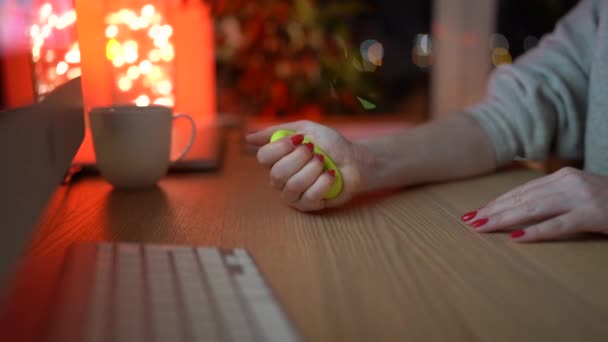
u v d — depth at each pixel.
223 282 0.47
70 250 0.51
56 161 0.50
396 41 1.95
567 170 0.62
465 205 0.70
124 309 0.42
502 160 0.82
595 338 0.43
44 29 0.51
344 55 1.55
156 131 0.76
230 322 0.41
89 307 0.42
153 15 1.05
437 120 0.83
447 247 0.57
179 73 1.31
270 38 1.59
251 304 0.44
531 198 0.61
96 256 0.50
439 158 0.78
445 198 0.72
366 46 1.92
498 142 0.81
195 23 1.29
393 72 1.97
